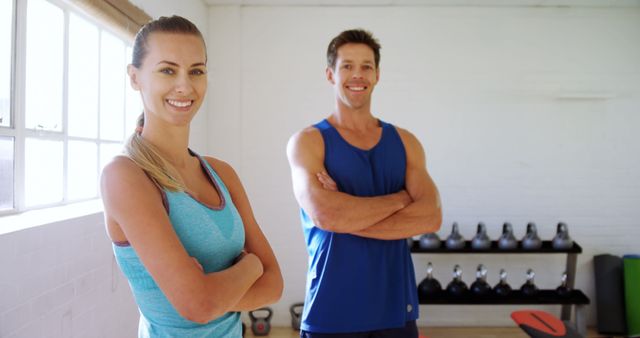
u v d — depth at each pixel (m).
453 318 4.59
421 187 1.98
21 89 1.98
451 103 4.56
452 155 4.57
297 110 4.60
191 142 4.03
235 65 4.55
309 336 1.81
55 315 1.96
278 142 4.61
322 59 4.59
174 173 1.06
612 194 4.54
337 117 2.00
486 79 4.56
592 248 4.54
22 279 1.74
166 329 1.02
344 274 1.81
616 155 4.55
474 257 4.56
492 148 4.56
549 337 3.27
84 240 2.21
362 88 1.91
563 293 4.02
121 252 1.01
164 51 1.03
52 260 1.94
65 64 2.34
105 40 2.85
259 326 4.34
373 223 1.82
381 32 4.56
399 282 1.86
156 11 3.13
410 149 2.04
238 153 4.57
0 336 1.61
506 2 4.43
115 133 3.02
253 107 4.60
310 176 1.88
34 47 2.10
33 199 2.15
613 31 4.54
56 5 2.27
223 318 1.09
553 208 4.56
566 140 4.55
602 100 4.54
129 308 2.78
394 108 4.57
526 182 4.56
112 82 2.96
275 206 4.61
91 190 2.69
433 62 4.55
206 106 4.49
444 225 4.57
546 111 4.55
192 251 1.05
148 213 0.97
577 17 4.53
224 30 4.55
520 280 4.57
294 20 4.57
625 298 4.29
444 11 4.54
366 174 1.92
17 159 1.98
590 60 4.54
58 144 2.32
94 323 2.32
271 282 1.26
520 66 4.55
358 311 1.79
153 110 1.06
